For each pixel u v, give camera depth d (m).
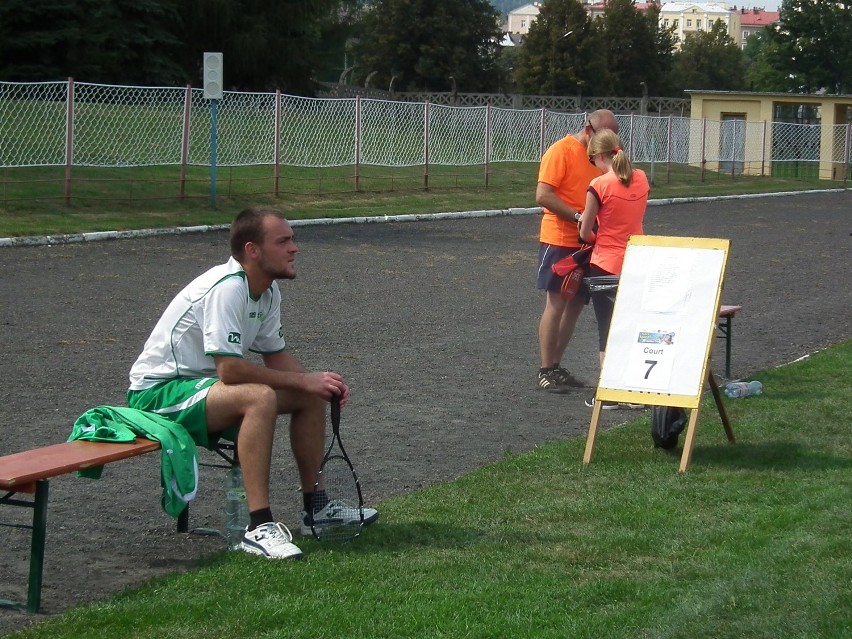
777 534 5.64
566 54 60.53
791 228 25.25
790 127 42.16
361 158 28.41
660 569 5.20
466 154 30.80
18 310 12.63
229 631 4.49
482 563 5.28
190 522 6.07
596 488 6.55
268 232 5.53
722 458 7.19
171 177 25.19
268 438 5.42
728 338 9.77
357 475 6.91
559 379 9.48
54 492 6.52
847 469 6.88
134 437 5.22
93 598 4.96
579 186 9.23
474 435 7.95
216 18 40.59
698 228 24.86
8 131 23.47
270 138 26.92
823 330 12.48
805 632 4.43
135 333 11.56
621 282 7.47
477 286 15.55
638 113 49.94
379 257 18.39
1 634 4.54
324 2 44.41
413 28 59.56
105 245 18.58
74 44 34.97
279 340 5.92
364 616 4.61
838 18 65.69
